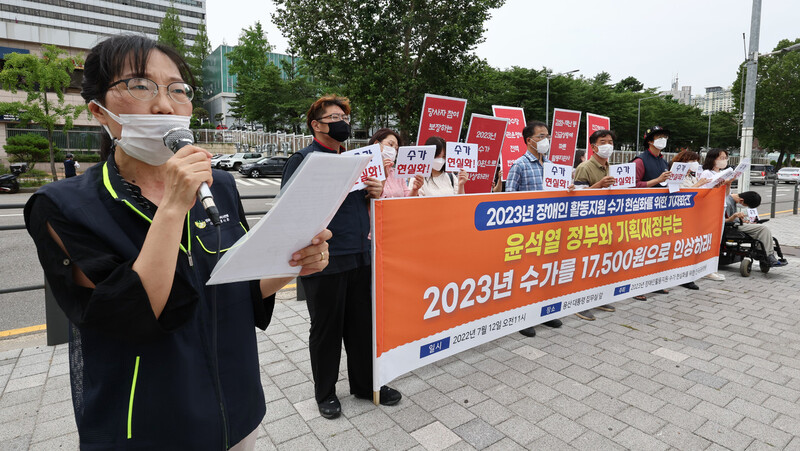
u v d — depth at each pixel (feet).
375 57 53.01
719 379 10.35
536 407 9.18
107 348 3.38
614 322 14.01
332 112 8.65
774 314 14.69
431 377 10.45
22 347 11.99
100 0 264.11
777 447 7.94
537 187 14.12
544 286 12.47
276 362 11.09
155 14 283.59
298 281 15.66
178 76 3.73
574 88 119.24
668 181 15.60
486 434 8.27
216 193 4.21
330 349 8.79
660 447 7.92
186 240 3.72
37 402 9.21
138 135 3.46
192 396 3.57
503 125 17.70
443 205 9.87
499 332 11.51
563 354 11.68
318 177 3.42
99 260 3.09
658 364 11.09
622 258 14.65
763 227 19.13
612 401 9.40
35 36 150.30
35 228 3.21
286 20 54.13
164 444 3.47
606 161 15.64
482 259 10.82
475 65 56.34
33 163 79.92
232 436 3.97
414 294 9.56
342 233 8.68
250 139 130.21
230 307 4.09
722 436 8.23
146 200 3.54
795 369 10.84
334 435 8.22
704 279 19.12
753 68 34.86
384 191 11.81
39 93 66.23
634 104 142.41
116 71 3.46
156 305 3.13
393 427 8.48
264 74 130.93
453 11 52.03
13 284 19.08
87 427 3.41
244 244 3.35
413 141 60.49
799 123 132.36
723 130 168.96
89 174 3.51
